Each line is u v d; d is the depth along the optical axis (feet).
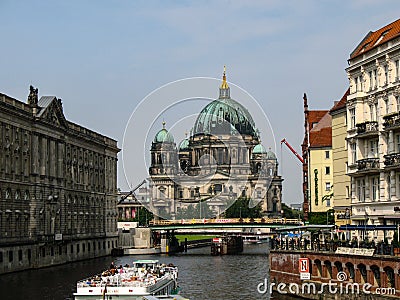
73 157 513.86
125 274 236.63
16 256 395.55
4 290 296.51
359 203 283.79
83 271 393.50
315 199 438.81
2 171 387.34
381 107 265.13
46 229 446.19
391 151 257.34
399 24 273.75
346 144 317.83
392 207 258.37
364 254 215.51
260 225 627.87
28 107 431.84
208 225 641.81
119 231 655.76
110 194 615.16
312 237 304.50
